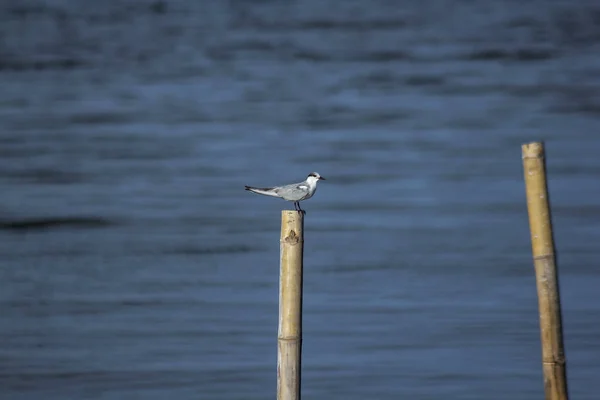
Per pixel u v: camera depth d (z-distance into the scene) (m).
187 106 46.28
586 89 45.56
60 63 54.62
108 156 37.09
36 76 52.03
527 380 16.61
